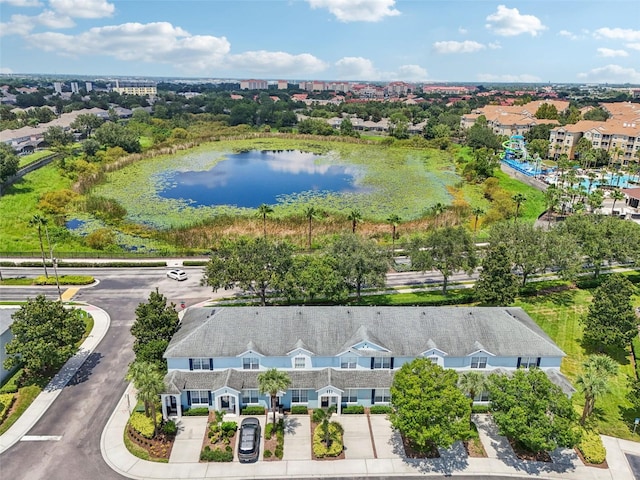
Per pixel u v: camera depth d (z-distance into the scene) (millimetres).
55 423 50156
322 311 55688
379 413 52531
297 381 51406
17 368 59781
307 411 52438
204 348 51375
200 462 45375
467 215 122562
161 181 155000
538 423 42938
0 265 92375
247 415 51594
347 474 44375
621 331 62250
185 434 48781
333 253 72750
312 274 67062
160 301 58719
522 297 81188
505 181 152250
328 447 46781
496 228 84500
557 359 53312
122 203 130125
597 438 47781
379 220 118688
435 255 77438
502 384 46031
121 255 97188
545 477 44406
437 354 52125
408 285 85125
